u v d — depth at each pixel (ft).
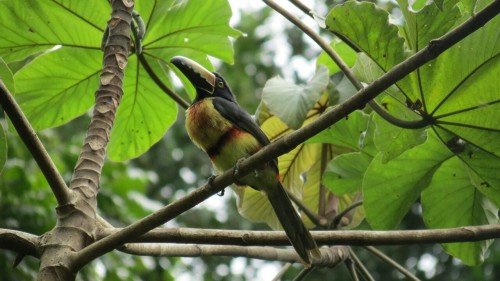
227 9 30.58
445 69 23.24
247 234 21.91
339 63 25.52
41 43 30.55
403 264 73.26
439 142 26.96
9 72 24.53
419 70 23.31
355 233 22.68
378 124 24.85
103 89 24.22
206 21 30.78
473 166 25.54
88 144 23.39
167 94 30.07
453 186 28.86
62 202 21.90
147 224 20.75
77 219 21.86
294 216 26.68
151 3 29.71
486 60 22.93
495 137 24.18
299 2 26.50
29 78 30.89
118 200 59.06
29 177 53.11
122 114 32.48
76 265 20.92
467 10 25.57
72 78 31.30
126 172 61.46
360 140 29.14
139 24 28.48
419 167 27.86
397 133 24.76
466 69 23.13
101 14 29.89
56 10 29.63
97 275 53.26
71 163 57.98
